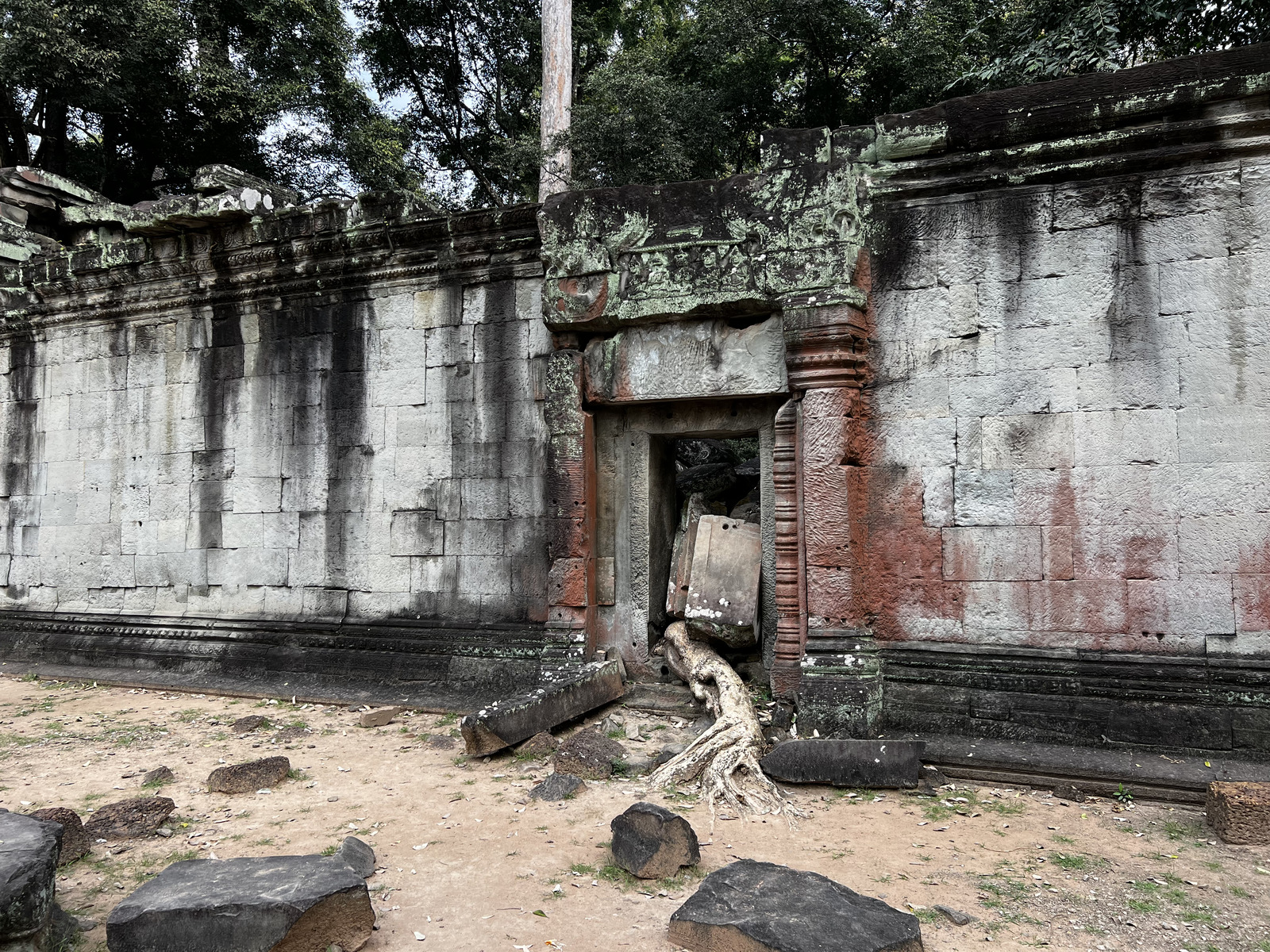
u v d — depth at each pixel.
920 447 7.70
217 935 3.87
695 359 8.49
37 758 7.66
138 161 20.83
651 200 8.52
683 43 19.17
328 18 19.91
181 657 10.98
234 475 11.15
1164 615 6.95
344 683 9.94
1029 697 7.14
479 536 9.77
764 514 8.75
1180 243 7.04
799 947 3.78
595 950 4.15
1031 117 7.39
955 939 4.24
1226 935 4.32
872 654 7.54
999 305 7.53
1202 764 6.46
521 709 7.47
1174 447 6.97
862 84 18.25
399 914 4.56
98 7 16.61
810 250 7.75
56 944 4.17
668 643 8.85
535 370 9.62
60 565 12.34
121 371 12.05
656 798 6.32
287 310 10.92
